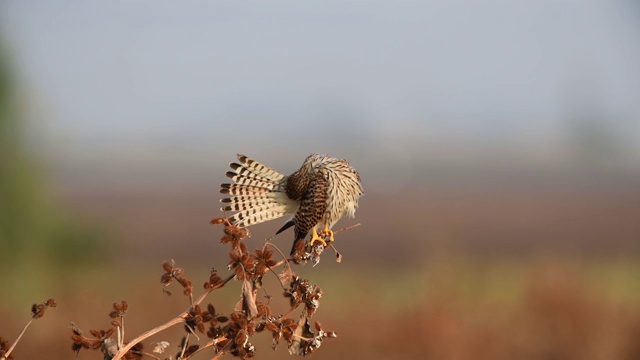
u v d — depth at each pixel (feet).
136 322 63.57
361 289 100.22
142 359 21.24
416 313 63.46
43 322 59.98
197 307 21.33
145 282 89.66
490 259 136.15
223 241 21.84
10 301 88.22
